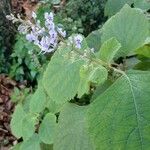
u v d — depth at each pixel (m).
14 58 0.98
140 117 0.26
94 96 0.31
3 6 1.00
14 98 0.83
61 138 0.32
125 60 0.32
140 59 0.33
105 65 0.29
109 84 0.31
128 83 0.27
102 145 0.26
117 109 0.27
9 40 1.00
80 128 0.32
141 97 0.27
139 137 0.26
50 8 0.97
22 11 1.14
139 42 0.32
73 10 0.93
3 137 0.86
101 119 0.27
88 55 0.29
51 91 0.32
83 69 0.29
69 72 0.32
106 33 0.33
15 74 0.97
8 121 0.90
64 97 0.32
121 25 0.33
